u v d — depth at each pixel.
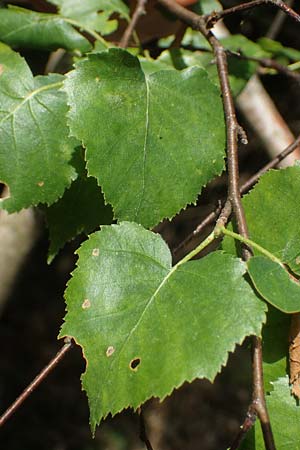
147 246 0.39
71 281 0.39
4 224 0.53
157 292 0.39
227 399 1.36
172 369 0.37
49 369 0.40
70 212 0.44
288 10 0.43
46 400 1.41
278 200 0.40
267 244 0.40
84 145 0.41
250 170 0.85
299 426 0.39
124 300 0.39
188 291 0.38
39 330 1.50
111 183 0.41
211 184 0.78
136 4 0.50
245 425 0.36
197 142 0.42
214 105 0.43
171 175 0.42
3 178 0.42
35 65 0.48
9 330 1.49
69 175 0.43
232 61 0.50
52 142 0.43
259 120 0.57
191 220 1.15
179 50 0.49
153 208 0.41
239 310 0.37
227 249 0.40
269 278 0.38
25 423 1.37
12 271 0.53
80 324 0.39
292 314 0.40
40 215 0.53
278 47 0.54
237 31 0.55
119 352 0.38
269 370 0.40
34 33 0.47
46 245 0.65
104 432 1.32
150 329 0.38
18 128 0.43
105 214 0.44
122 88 0.42
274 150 0.56
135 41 0.49
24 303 1.51
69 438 1.36
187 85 0.43
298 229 0.40
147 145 0.41
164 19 0.49
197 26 0.46
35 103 0.43
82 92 0.41
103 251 0.39
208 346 0.37
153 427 1.30
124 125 0.41
